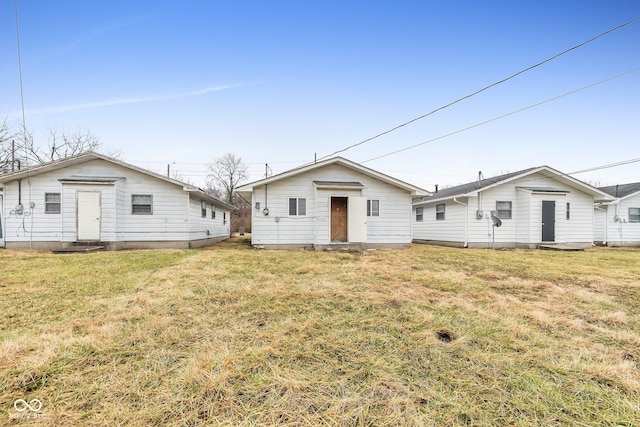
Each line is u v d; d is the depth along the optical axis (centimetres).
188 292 477
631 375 242
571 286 564
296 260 865
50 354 266
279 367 252
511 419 191
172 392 216
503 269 749
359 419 190
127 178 1212
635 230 1592
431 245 1563
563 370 249
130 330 325
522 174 1377
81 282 555
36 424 181
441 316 380
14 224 1144
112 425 183
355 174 1254
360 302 435
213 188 3969
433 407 202
